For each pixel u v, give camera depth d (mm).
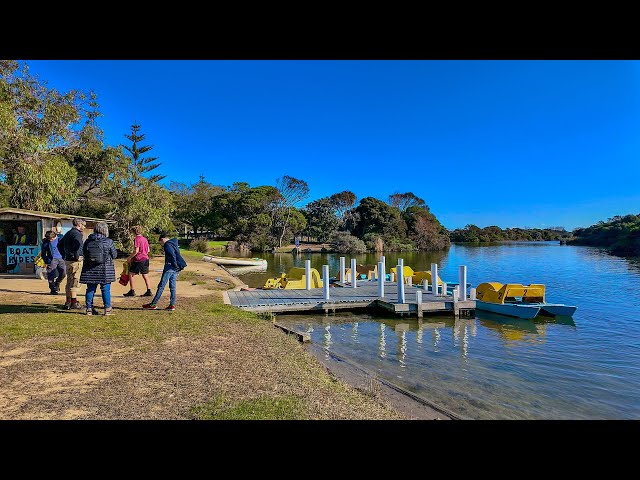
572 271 28703
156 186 31188
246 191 60031
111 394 3789
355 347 8594
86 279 7141
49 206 18656
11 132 14977
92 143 24047
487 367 7336
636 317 12469
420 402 5027
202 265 26141
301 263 38906
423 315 12211
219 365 4902
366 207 69000
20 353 4934
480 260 42031
